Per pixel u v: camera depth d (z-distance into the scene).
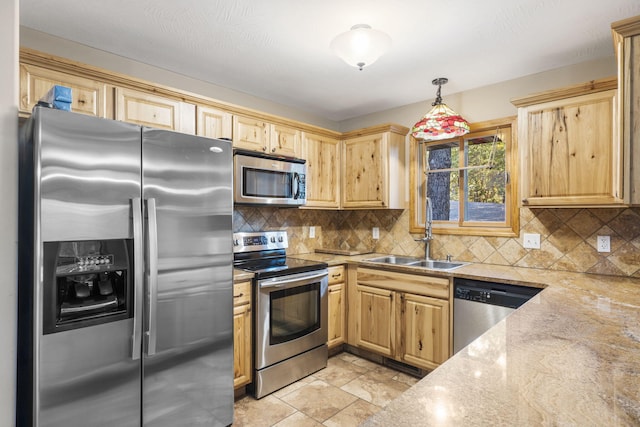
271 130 3.00
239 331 2.34
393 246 3.55
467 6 1.85
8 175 1.31
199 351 1.93
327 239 3.92
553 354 1.02
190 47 2.33
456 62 2.53
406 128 3.43
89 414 1.53
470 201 3.11
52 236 1.42
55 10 1.90
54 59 1.90
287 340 2.59
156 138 1.75
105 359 1.58
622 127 1.44
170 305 1.80
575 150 2.20
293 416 2.20
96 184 1.54
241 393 2.44
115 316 1.61
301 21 2.02
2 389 1.28
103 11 1.91
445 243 3.17
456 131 2.87
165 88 2.32
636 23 1.40
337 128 4.07
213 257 1.99
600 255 2.40
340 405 2.33
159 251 1.76
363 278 3.07
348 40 1.94
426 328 2.64
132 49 2.35
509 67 2.61
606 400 0.76
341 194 3.64
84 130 1.52
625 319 1.36
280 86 3.02
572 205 2.21
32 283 1.44
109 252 1.60
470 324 2.41
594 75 2.47
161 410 1.77
